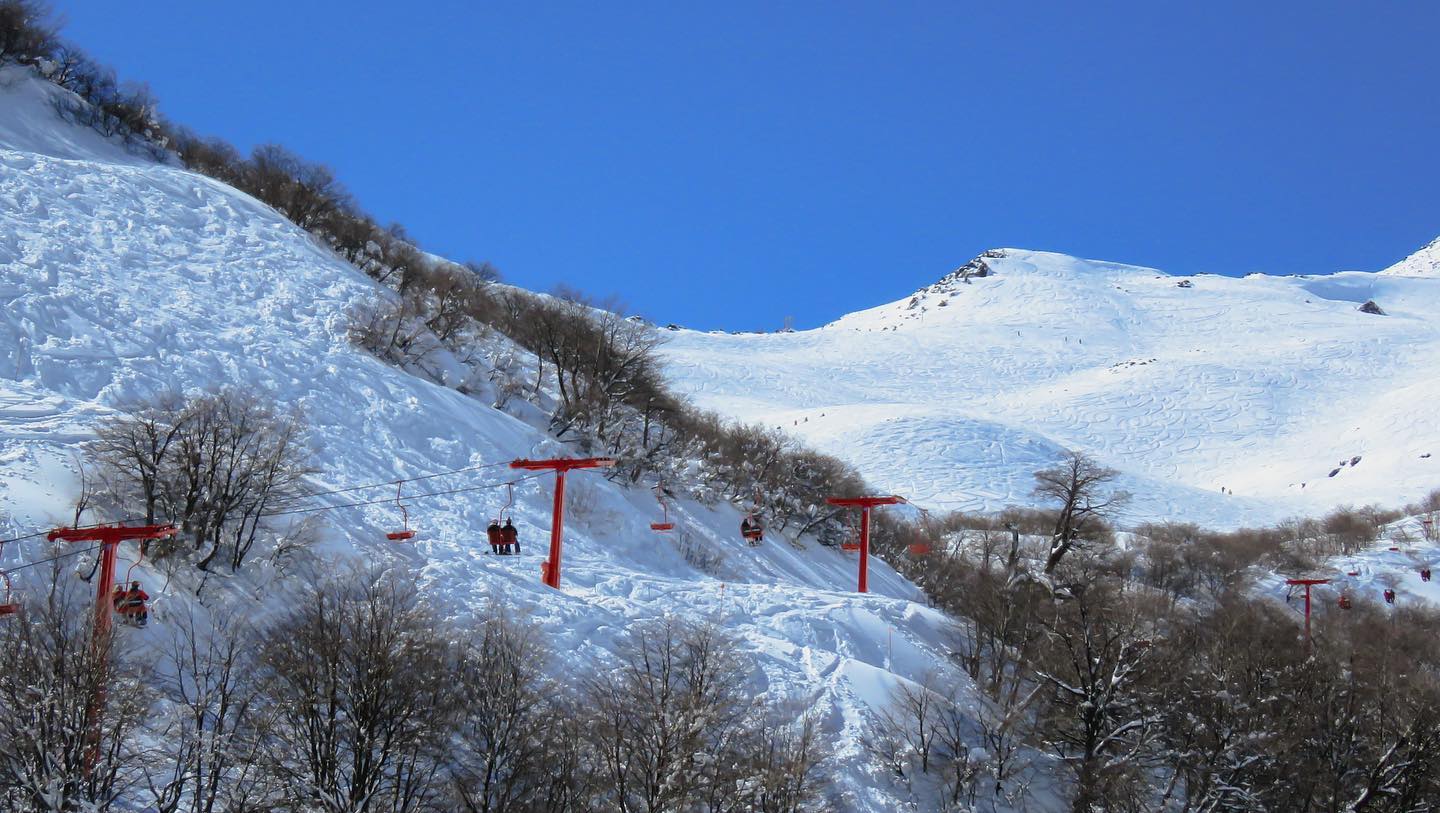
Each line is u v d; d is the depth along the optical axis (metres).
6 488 40.47
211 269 71.44
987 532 99.56
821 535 79.19
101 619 29.09
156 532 30.14
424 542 50.44
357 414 60.78
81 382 52.56
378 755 32.22
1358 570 106.38
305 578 42.28
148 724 30.73
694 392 196.62
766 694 44.12
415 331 73.62
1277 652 58.50
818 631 51.84
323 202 92.19
